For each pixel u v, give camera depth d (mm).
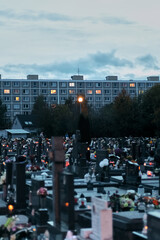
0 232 13695
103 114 103562
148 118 100625
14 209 17484
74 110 99188
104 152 25812
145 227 11914
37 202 15781
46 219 15172
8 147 61281
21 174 17922
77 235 11492
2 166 28688
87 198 18750
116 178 25578
